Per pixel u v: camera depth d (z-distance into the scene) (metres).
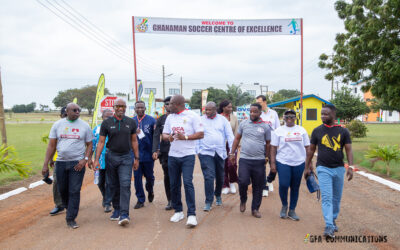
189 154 5.05
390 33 11.23
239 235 4.56
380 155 8.65
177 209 5.26
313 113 25.34
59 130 4.96
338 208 4.68
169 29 12.96
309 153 4.86
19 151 15.01
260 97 6.87
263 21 13.03
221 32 13.05
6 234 4.67
